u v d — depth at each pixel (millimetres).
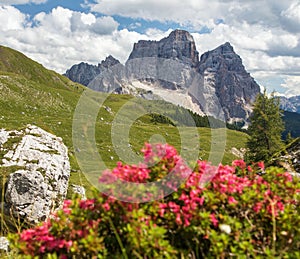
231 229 3908
